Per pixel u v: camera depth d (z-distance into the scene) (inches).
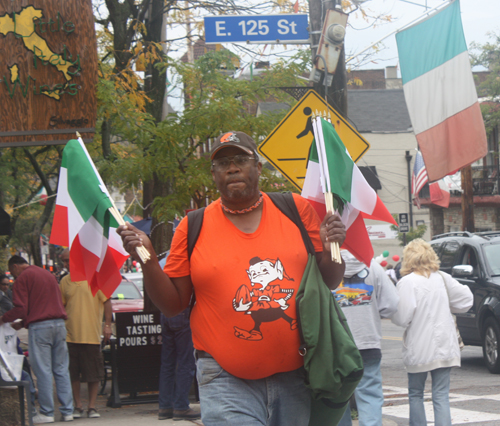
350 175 144.5
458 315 457.1
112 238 147.3
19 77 305.7
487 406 306.5
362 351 209.8
